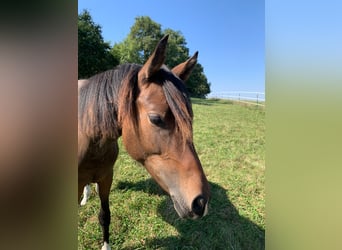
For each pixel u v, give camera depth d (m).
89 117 1.47
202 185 1.23
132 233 2.18
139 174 3.16
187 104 1.28
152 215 2.42
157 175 1.34
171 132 1.25
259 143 4.84
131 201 2.59
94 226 2.22
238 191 2.94
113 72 1.48
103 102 1.44
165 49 1.25
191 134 1.26
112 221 2.30
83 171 1.62
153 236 2.17
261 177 3.30
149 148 1.30
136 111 1.32
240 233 2.25
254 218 2.46
